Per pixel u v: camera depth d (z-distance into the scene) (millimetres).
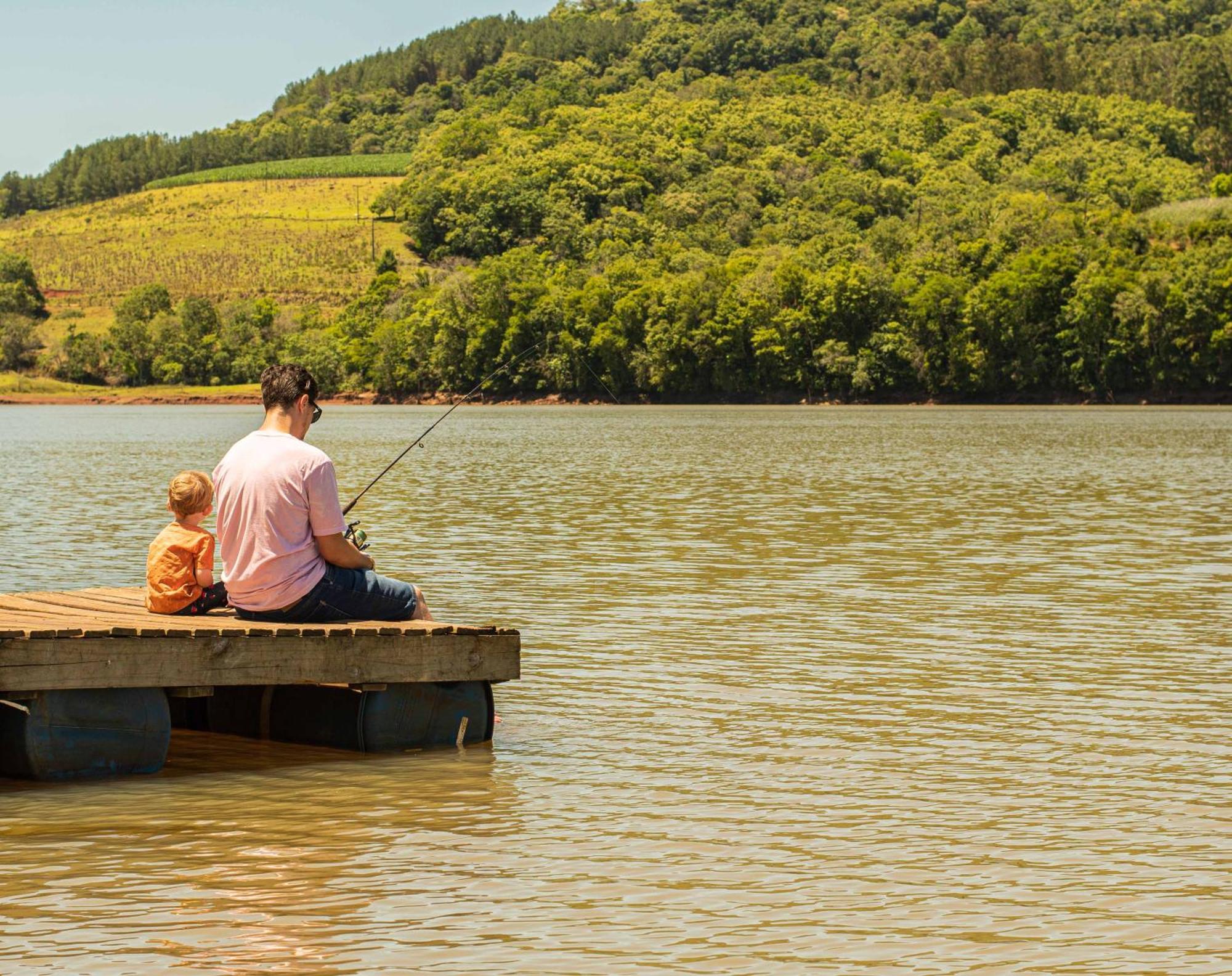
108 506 27438
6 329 164375
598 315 135625
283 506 9539
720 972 6000
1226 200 150375
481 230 197875
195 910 6613
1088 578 17578
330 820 8047
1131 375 117812
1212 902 6773
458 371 140625
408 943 6270
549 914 6605
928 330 123625
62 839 7676
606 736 10000
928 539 21938
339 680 9438
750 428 72312
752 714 10570
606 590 16672
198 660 9039
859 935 6379
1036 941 6316
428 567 18734
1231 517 25250
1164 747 9617
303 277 195125
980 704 10898
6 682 8531
